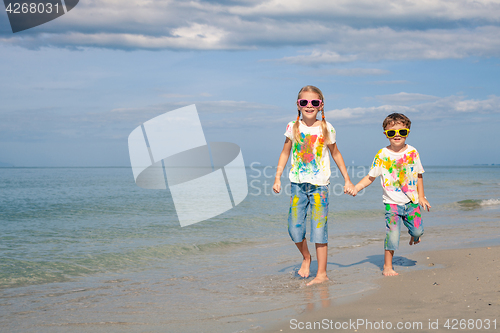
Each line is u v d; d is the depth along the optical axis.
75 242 6.53
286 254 5.41
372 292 3.00
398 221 3.77
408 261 4.30
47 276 4.32
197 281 3.92
